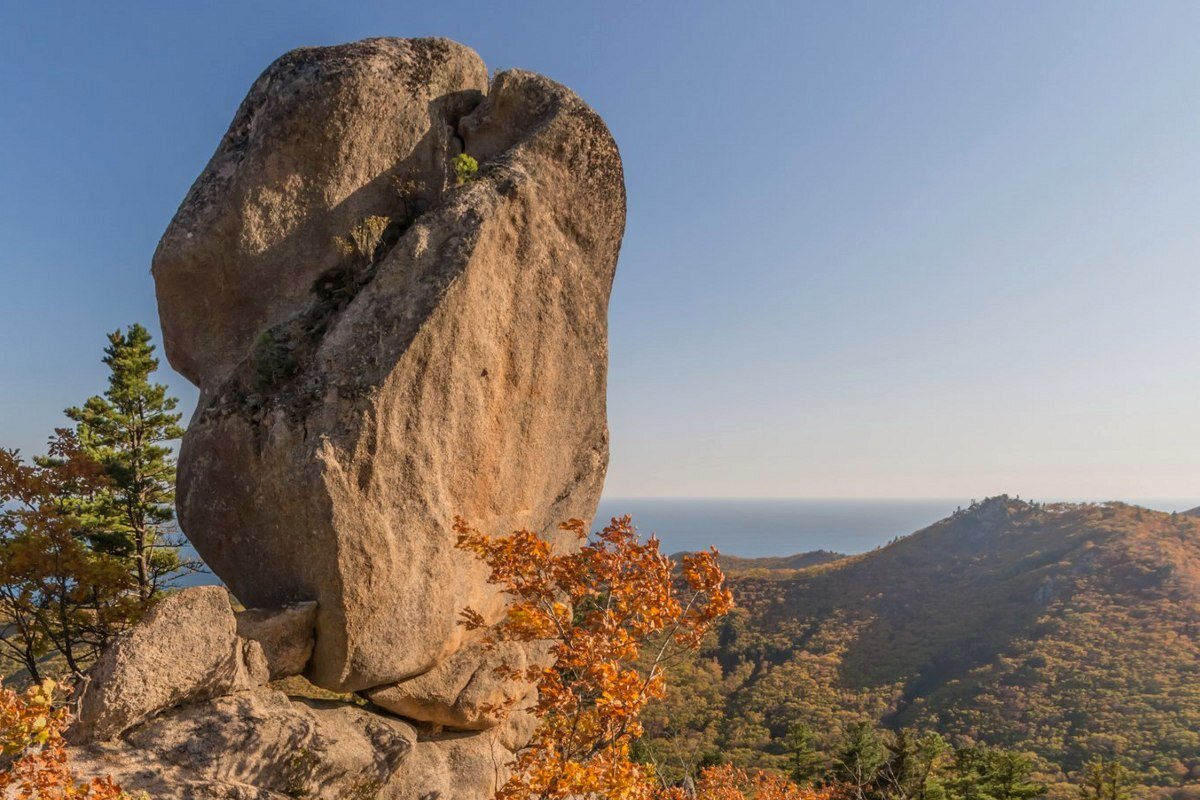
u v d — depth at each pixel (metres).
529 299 14.03
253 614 10.98
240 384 11.84
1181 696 82.88
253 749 10.05
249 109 13.31
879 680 108.56
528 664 14.34
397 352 11.59
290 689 14.09
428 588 12.10
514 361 13.79
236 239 12.33
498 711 12.45
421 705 12.83
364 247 13.12
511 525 14.03
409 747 12.14
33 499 14.97
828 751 63.50
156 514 25.39
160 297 12.52
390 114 13.75
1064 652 104.75
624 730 10.88
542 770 10.05
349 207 13.33
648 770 12.18
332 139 12.89
